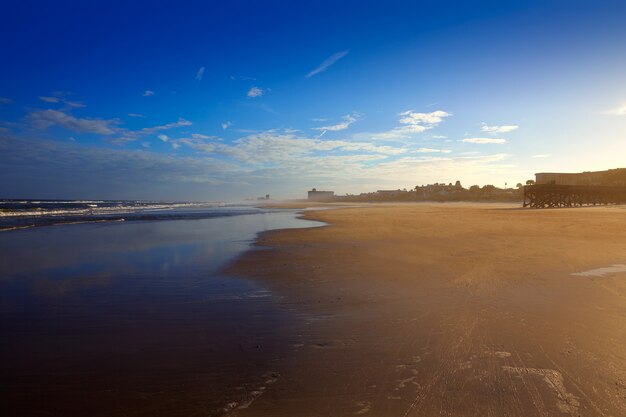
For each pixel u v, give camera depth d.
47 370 4.82
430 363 4.90
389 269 10.99
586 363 4.83
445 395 4.12
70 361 5.09
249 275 10.38
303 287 9.03
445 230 22.50
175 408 3.96
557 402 3.95
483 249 14.55
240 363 5.01
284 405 3.99
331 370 4.76
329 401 4.05
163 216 42.00
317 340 5.77
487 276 9.86
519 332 5.92
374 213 47.47
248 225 28.61
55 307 7.49
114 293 8.54
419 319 6.62
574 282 9.15
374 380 4.48
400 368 4.78
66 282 9.62
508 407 3.88
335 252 14.34
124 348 5.52
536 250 14.16
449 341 5.61
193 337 5.95
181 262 12.45
